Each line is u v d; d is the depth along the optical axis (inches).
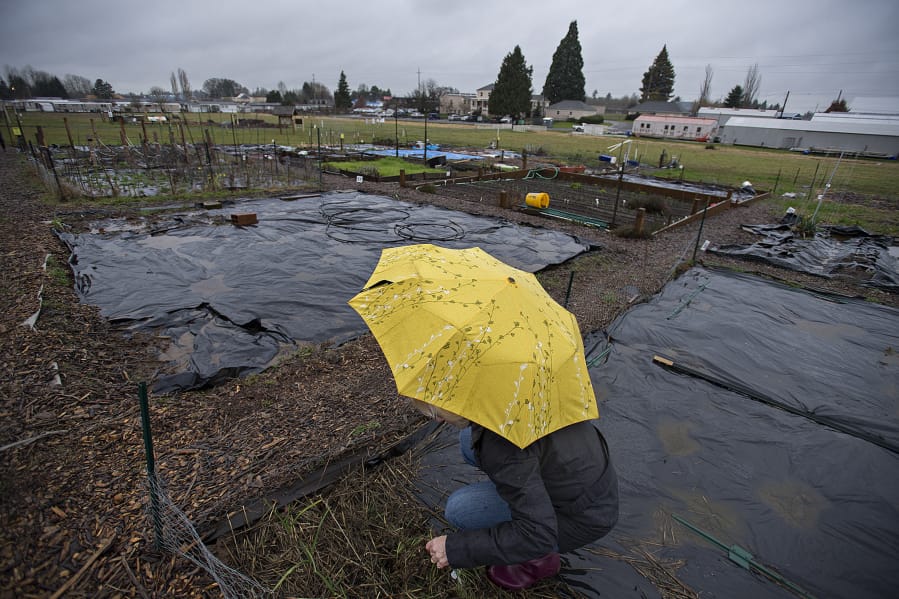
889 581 98.1
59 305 205.5
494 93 2482.8
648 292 265.4
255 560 91.7
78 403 134.3
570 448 69.9
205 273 263.6
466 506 83.6
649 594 92.4
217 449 121.8
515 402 64.8
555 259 323.0
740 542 106.0
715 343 204.4
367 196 514.6
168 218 382.0
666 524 109.7
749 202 590.9
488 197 543.5
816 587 96.2
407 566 93.5
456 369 67.1
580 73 3304.6
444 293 77.0
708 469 128.4
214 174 595.2
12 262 254.8
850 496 120.7
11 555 82.4
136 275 254.7
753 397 164.1
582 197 576.4
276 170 626.2
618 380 171.3
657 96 3449.8
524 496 63.7
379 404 147.0
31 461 106.4
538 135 1910.7
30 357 154.9
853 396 168.1
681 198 595.2
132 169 647.1
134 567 86.9
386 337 75.0
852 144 1637.6
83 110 2615.7
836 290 287.0
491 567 89.0
